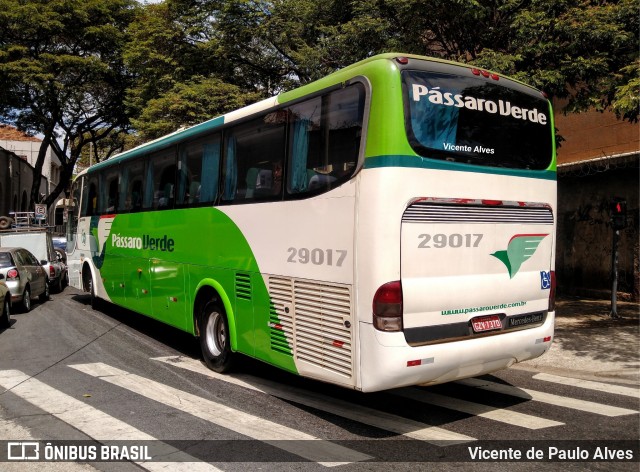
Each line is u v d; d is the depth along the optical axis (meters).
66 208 15.20
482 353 5.14
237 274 6.61
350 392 6.45
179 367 7.59
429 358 4.79
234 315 6.71
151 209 9.12
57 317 12.06
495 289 5.33
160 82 18.55
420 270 4.81
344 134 5.12
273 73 18.94
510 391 6.57
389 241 4.67
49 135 29.27
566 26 8.98
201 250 7.46
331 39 13.52
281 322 5.82
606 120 13.91
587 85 10.03
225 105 16.66
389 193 4.69
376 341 4.65
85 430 5.10
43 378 6.96
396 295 4.65
